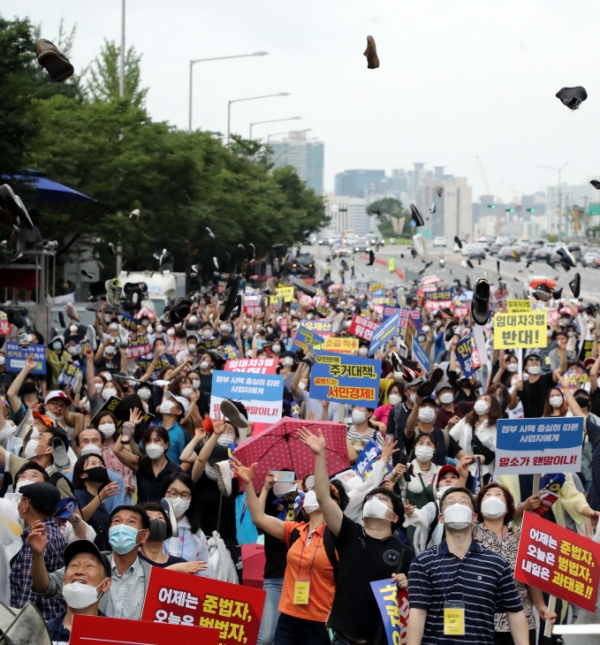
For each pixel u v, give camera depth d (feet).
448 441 40.91
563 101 32.12
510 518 28.71
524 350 76.79
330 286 180.86
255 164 286.46
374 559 24.93
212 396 41.73
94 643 18.81
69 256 148.05
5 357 54.03
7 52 94.63
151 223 152.87
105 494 30.40
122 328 69.46
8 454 33.37
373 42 26.55
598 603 35.45
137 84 211.41
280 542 29.63
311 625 26.48
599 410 51.34
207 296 150.92
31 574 25.35
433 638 22.99
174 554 29.96
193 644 19.03
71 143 132.46
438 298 118.83
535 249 367.66
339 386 45.62
